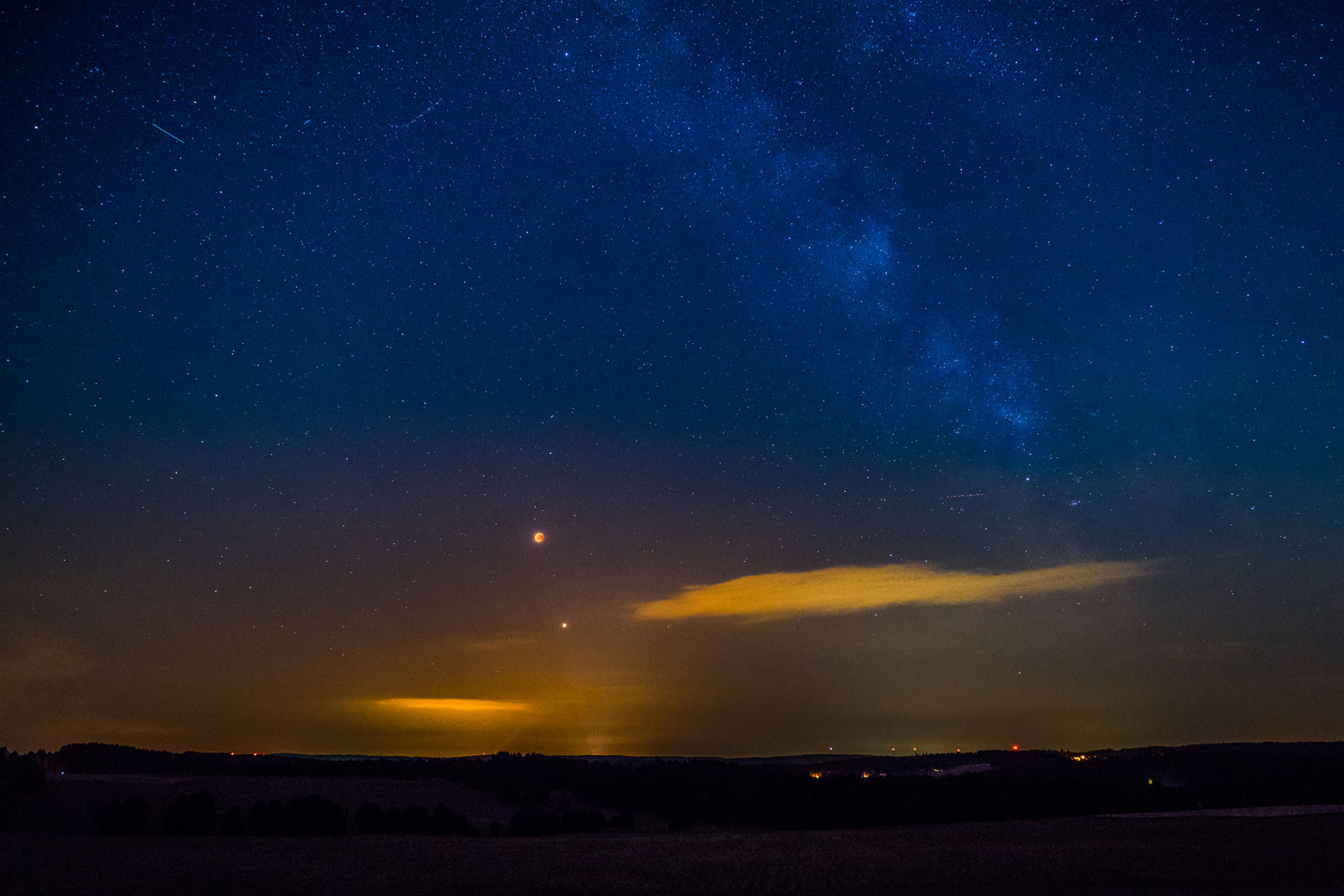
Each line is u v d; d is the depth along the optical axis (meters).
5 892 12.91
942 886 13.80
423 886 13.79
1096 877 14.27
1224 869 14.75
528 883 14.12
